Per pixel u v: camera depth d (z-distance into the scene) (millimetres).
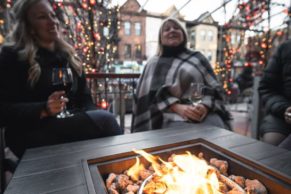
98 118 1175
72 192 504
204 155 838
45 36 1279
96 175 603
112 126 1193
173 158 780
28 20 1241
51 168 624
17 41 1242
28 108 1008
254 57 3785
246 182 634
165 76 1741
